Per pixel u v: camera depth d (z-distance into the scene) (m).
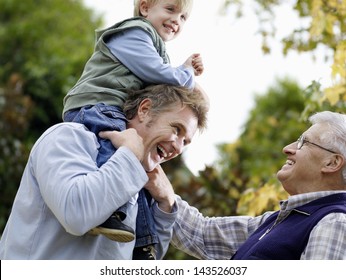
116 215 5.41
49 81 19.23
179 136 5.75
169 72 5.84
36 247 5.39
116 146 5.50
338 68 7.67
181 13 6.39
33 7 22.44
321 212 5.79
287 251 5.74
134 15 6.48
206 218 6.73
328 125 6.17
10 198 13.06
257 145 16.28
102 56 6.00
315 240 5.59
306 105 8.03
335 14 8.18
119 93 5.84
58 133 5.47
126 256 5.65
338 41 8.53
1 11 22.23
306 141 6.18
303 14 8.73
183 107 5.75
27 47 20.86
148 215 6.00
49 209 5.41
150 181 6.09
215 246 6.61
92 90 5.84
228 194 10.05
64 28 21.95
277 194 7.78
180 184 10.41
